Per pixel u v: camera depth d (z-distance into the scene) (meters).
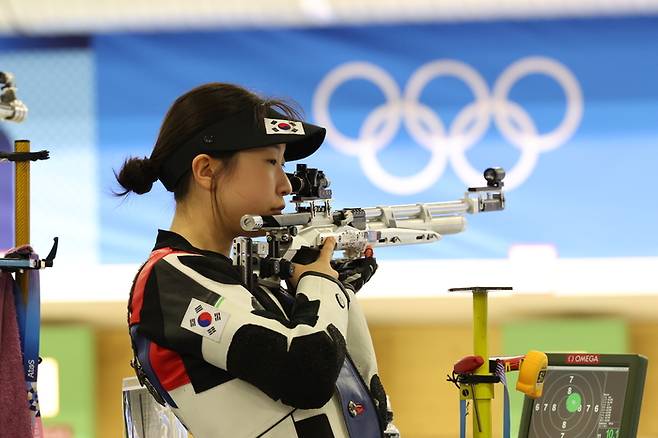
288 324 5.42
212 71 21.17
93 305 20.11
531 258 20.48
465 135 20.73
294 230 5.92
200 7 20.75
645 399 18.31
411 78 20.72
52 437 19.11
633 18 20.36
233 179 5.82
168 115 6.00
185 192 5.95
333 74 20.94
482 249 20.52
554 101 20.66
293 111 6.21
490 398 6.69
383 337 19.33
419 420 18.72
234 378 5.46
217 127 5.81
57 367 19.38
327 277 5.78
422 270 20.25
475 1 20.36
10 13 20.52
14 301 6.67
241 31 21.05
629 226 20.48
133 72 21.17
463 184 20.77
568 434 7.26
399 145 20.77
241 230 5.95
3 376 6.55
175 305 5.47
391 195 20.83
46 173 21.16
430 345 19.14
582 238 20.56
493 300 19.67
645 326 19.41
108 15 20.78
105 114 21.19
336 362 5.39
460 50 20.69
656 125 20.44
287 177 6.06
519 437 7.39
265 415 5.45
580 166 20.62
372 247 6.55
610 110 20.55
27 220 6.90
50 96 21.17
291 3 20.58
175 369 5.51
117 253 20.92
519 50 20.64
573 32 20.50
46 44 21.08
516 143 20.66
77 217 21.03
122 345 19.55
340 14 20.70
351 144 20.88
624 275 20.12
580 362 7.32
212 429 5.49
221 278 5.54
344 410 5.64
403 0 20.48
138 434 6.78
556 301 19.81
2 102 6.72
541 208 20.64
